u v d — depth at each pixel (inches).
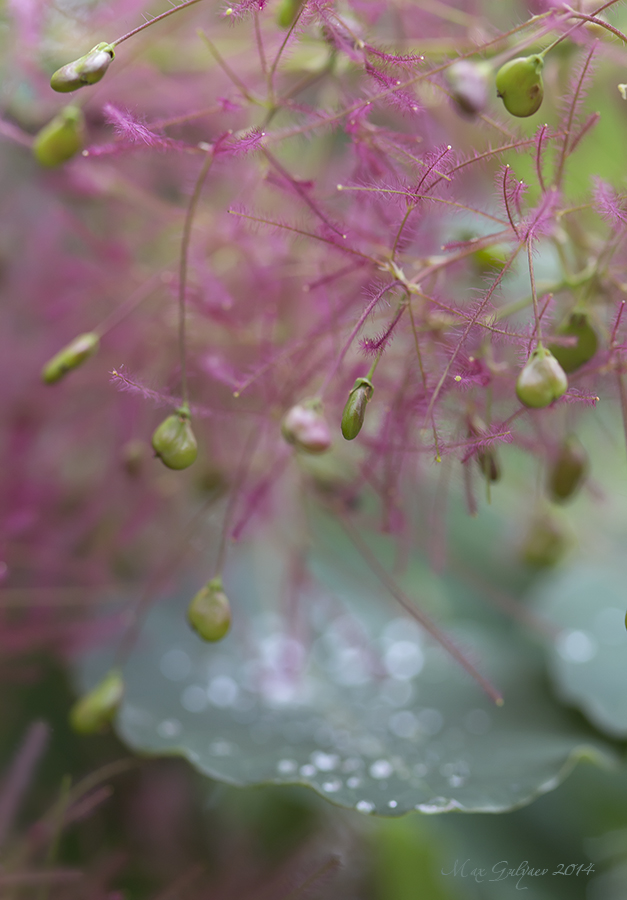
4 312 8.0
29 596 7.9
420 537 7.7
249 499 7.1
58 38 7.6
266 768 7.4
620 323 6.6
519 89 6.4
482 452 6.5
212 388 7.4
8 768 7.8
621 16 6.9
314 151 7.7
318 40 6.8
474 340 6.6
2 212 8.0
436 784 7.3
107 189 7.7
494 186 6.5
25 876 7.1
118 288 8.0
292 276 7.3
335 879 7.6
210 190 7.5
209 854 8.0
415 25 7.6
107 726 7.5
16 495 8.0
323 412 6.6
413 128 7.0
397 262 6.6
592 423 7.5
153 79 7.8
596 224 7.2
